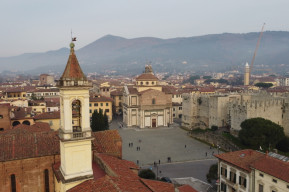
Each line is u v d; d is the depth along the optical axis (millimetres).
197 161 88312
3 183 43688
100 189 32312
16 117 98500
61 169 40000
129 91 145625
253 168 53062
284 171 47844
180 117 172500
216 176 66750
